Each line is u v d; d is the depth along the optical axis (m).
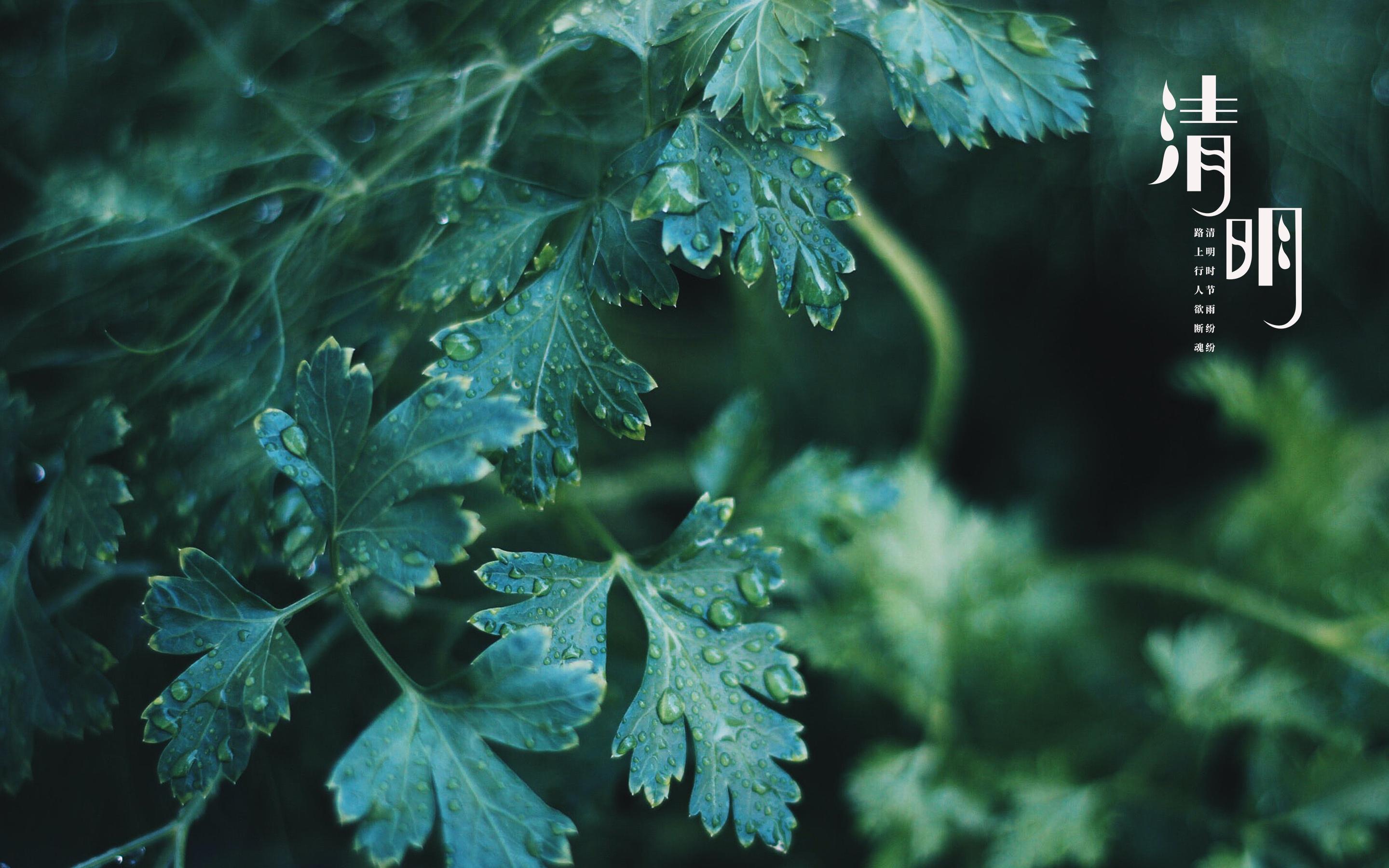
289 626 0.28
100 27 0.31
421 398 0.25
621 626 0.29
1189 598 0.40
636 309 0.43
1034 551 0.39
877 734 0.35
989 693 0.35
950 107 0.26
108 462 0.27
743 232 0.25
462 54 0.28
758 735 0.26
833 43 0.36
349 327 0.27
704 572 0.26
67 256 0.29
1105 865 0.34
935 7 0.26
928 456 0.36
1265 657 0.36
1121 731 0.35
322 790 0.29
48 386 0.29
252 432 0.27
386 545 0.25
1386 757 0.32
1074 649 0.38
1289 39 0.40
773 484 0.30
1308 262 0.43
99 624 0.27
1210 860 0.32
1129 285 0.45
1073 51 0.26
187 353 0.28
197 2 0.31
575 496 0.28
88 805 0.28
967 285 0.45
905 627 0.33
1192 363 0.44
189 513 0.27
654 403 0.42
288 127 0.29
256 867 0.29
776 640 0.26
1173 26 0.39
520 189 0.26
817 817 0.34
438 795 0.25
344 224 0.27
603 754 0.28
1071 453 0.49
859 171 0.40
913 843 0.32
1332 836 0.32
